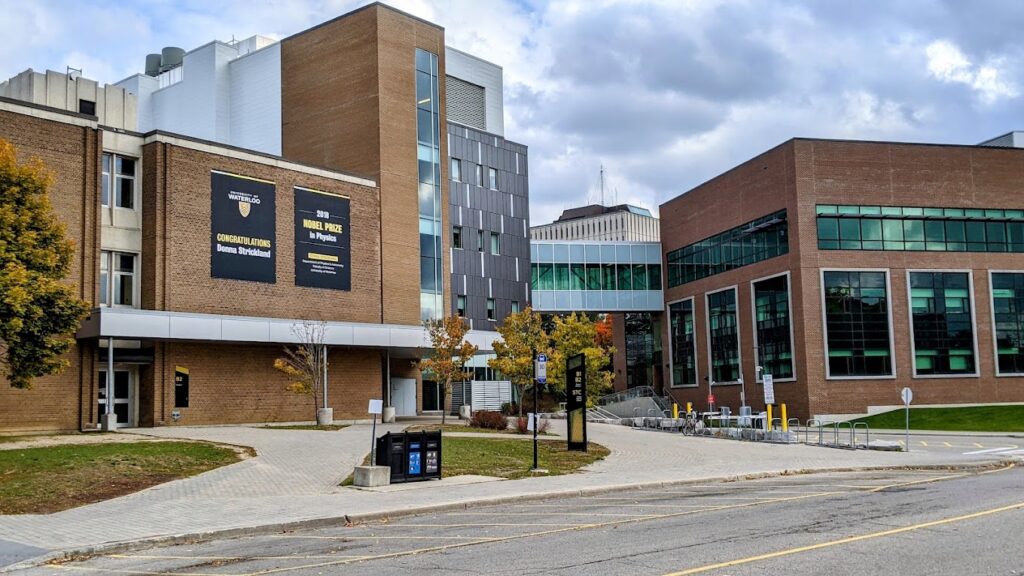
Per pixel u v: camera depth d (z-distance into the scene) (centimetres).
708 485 2033
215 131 5806
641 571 966
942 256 5462
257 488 1941
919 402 5291
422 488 1927
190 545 1308
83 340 3338
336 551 1197
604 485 1947
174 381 3600
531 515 1532
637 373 7912
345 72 5169
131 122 4306
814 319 5269
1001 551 1046
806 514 1423
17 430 3130
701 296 6606
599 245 7156
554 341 5516
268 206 4034
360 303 4462
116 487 1978
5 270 2394
